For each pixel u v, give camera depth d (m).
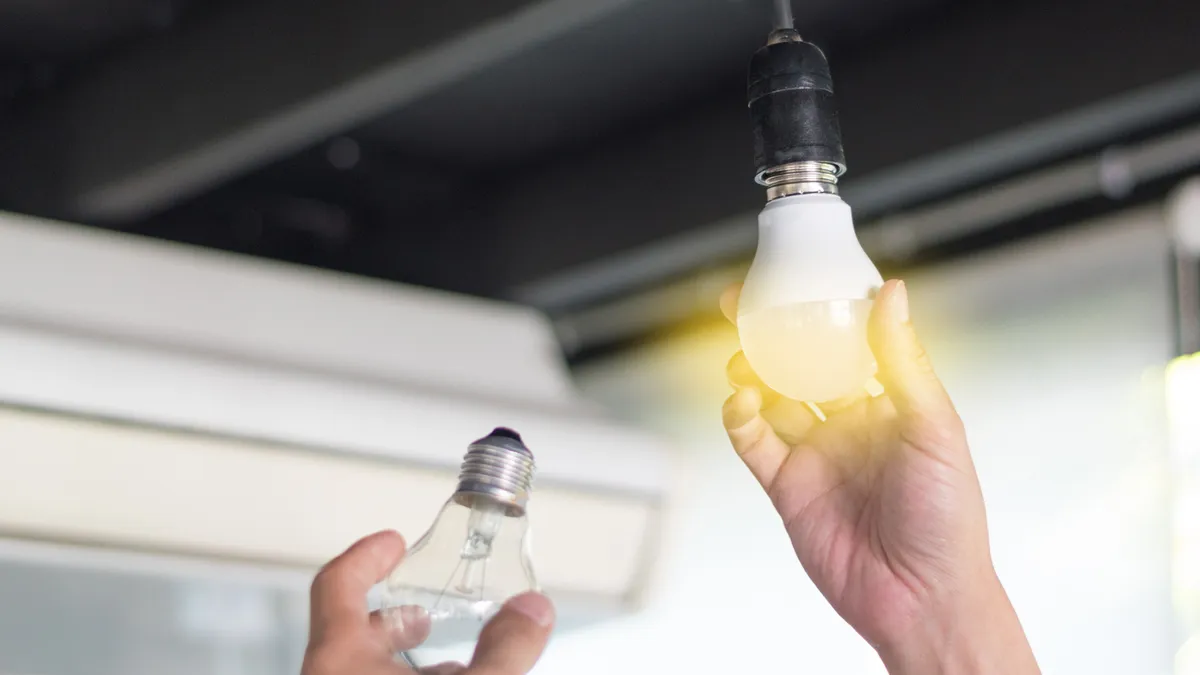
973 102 2.16
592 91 2.46
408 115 2.52
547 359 2.17
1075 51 2.05
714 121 2.50
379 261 2.89
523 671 0.94
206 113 2.14
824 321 0.94
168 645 2.55
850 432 1.04
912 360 0.96
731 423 1.05
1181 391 2.16
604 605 2.01
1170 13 1.96
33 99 2.41
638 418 2.99
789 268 0.95
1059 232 2.23
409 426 1.86
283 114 2.02
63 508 1.62
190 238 2.68
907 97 2.24
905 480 1.01
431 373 2.01
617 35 2.26
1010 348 2.40
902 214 2.35
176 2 2.17
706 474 2.88
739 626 2.85
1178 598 2.16
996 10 2.15
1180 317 2.04
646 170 2.60
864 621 1.03
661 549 2.06
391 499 1.85
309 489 1.79
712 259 2.60
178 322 1.80
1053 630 2.33
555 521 1.96
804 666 2.75
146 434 1.67
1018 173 2.21
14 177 2.37
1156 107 2.00
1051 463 2.34
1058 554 2.33
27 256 1.72
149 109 2.23
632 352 2.91
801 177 0.96
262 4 2.08
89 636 2.41
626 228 2.61
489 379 2.06
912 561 1.02
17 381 1.58
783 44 0.97
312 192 2.76
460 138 2.63
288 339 1.89
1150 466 2.21
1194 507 2.15
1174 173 2.08
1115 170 2.09
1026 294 2.36
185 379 1.70
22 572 2.19
